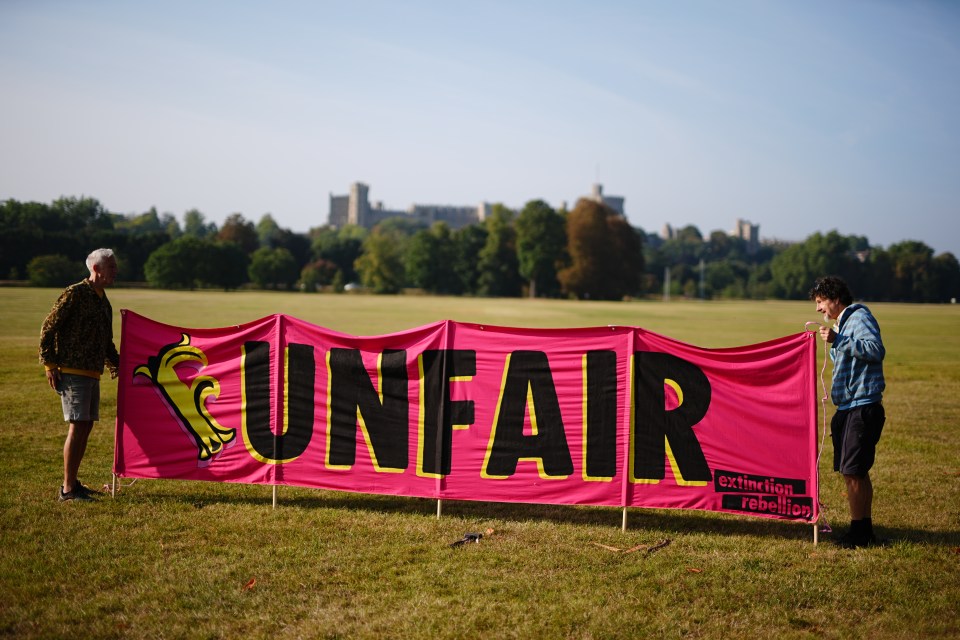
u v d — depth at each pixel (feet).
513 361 22.43
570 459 22.21
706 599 16.48
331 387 23.31
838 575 17.98
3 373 50.11
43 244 343.46
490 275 406.82
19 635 14.46
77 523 20.71
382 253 428.97
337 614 15.44
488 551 19.13
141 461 24.00
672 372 21.71
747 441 21.31
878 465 29.22
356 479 23.16
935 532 21.56
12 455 27.91
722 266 612.29
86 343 22.61
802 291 510.99
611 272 384.88
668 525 21.98
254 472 23.70
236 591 16.48
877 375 20.10
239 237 486.38
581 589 16.81
